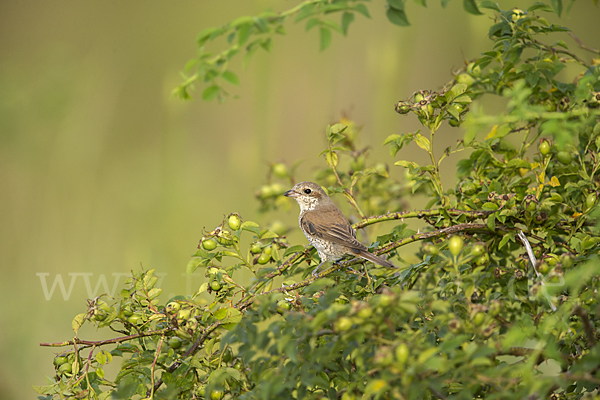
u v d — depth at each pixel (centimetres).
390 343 429
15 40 1817
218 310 614
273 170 1037
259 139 1606
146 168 1622
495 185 692
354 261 716
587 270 399
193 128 1680
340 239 755
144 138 1692
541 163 673
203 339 621
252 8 1789
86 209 1523
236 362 616
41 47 1783
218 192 1559
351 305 456
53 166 1617
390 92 1482
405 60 1493
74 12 1834
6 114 1630
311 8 629
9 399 1224
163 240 1438
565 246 645
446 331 491
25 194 1559
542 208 661
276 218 1463
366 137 1524
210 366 611
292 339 470
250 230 694
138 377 611
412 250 1111
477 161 741
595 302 513
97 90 1722
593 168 680
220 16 1802
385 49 1495
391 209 1020
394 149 732
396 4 672
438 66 1645
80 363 619
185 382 609
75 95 1697
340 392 528
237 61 1717
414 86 1639
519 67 695
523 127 731
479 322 456
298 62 1634
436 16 1645
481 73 801
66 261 1412
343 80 1609
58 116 1650
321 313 424
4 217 1526
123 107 1711
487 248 668
